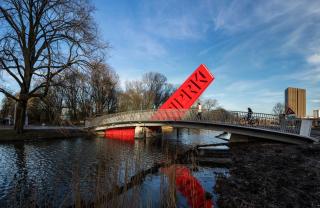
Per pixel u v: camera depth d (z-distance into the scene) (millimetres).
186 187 7941
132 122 26250
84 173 9781
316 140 12312
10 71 18109
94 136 28250
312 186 6422
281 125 15391
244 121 17781
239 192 6922
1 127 27281
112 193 6223
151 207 6066
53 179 9484
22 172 10781
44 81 18594
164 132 38281
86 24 17156
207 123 19062
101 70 17469
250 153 12984
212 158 12742
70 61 17344
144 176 8773
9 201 7309
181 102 27812
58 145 19453
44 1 17438
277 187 6777
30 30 18688
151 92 64188
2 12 16625
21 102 20297
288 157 10352
